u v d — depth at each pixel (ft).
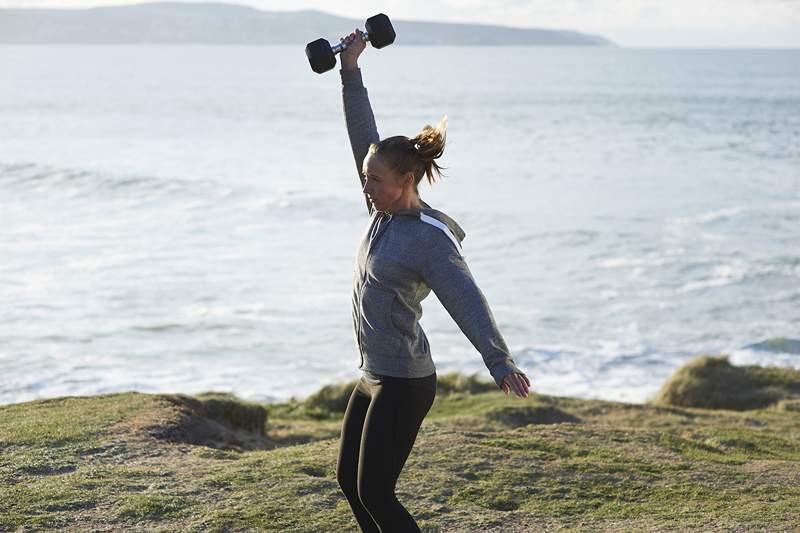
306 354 125.49
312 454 34.14
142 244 194.29
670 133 552.00
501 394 75.25
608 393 109.29
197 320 139.03
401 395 19.45
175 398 45.68
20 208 237.04
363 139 22.52
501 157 412.16
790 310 154.10
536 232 221.25
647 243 209.56
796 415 70.59
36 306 142.82
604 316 148.46
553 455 35.24
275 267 176.76
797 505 29.48
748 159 408.05
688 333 139.74
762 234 222.48
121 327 134.00
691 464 35.06
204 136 495.82
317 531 25.86
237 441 42.63
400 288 19.10
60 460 31.96
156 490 28.73
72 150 395.75
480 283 169.99
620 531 26.61
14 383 108.68
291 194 268.82
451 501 29.35
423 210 19.40
